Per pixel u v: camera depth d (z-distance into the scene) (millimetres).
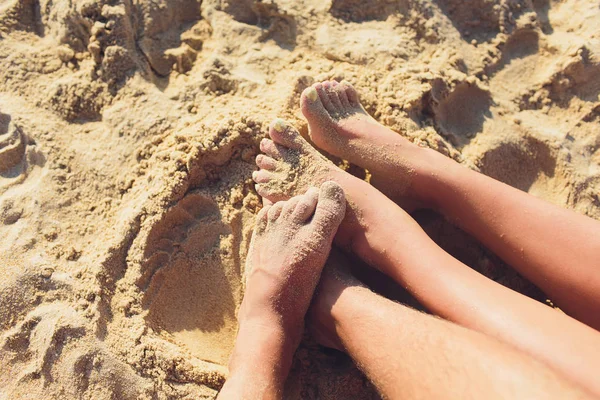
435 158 576
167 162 591
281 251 536
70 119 633
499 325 444
